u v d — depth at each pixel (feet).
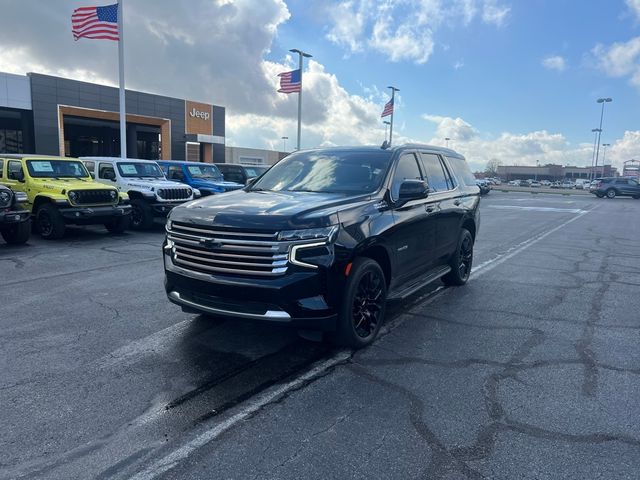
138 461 9.36
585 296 22.25
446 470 9.18
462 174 24.22
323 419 10.99
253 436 10.27
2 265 27.07
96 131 120.78
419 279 19.29
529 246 37.68
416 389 12.54
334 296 13.64
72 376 13.01
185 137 118.62
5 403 11.52
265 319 13.10
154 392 12.19
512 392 12.44
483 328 17.47
